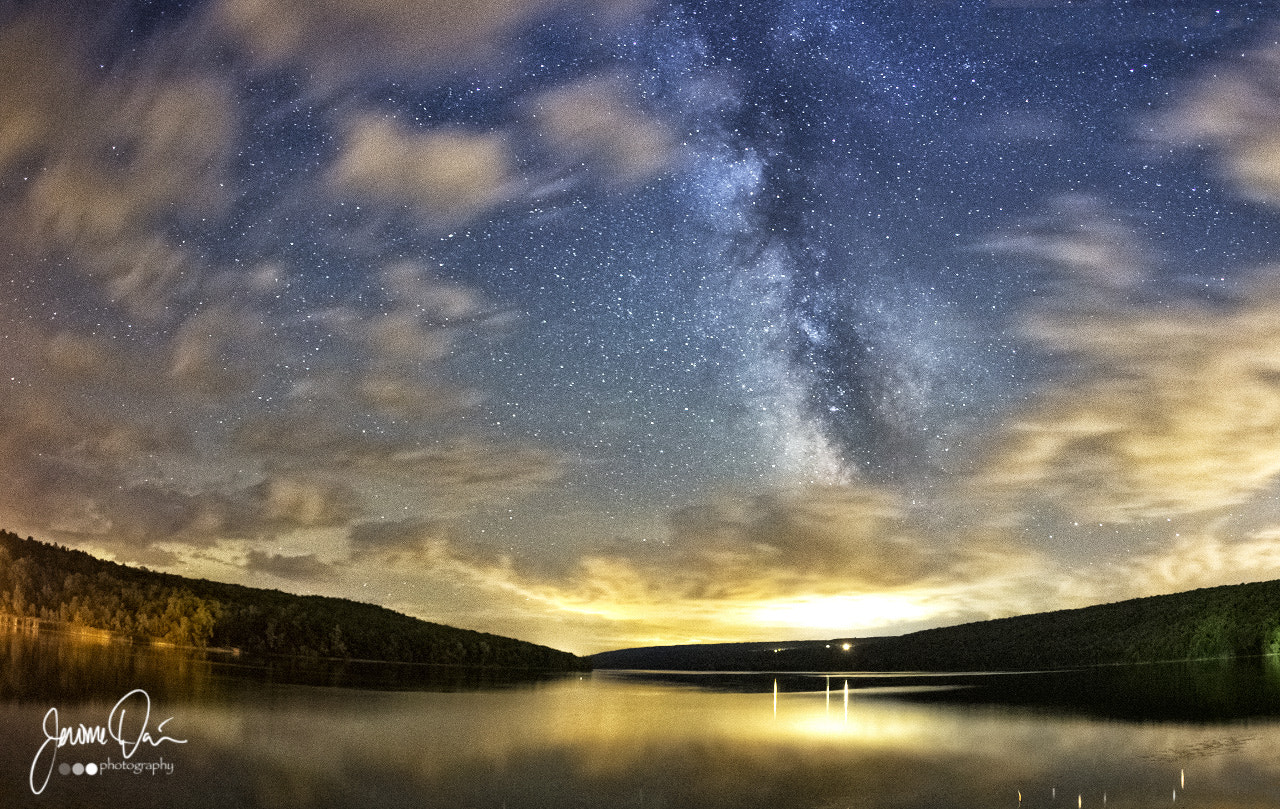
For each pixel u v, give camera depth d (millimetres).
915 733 30156
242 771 21562
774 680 54156
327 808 19312
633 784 22109
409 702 33781
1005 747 27484
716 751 26391
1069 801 21500
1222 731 30234
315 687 35719
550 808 19891
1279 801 21609
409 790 20828
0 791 18922
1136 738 29047
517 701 36812
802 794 21672
